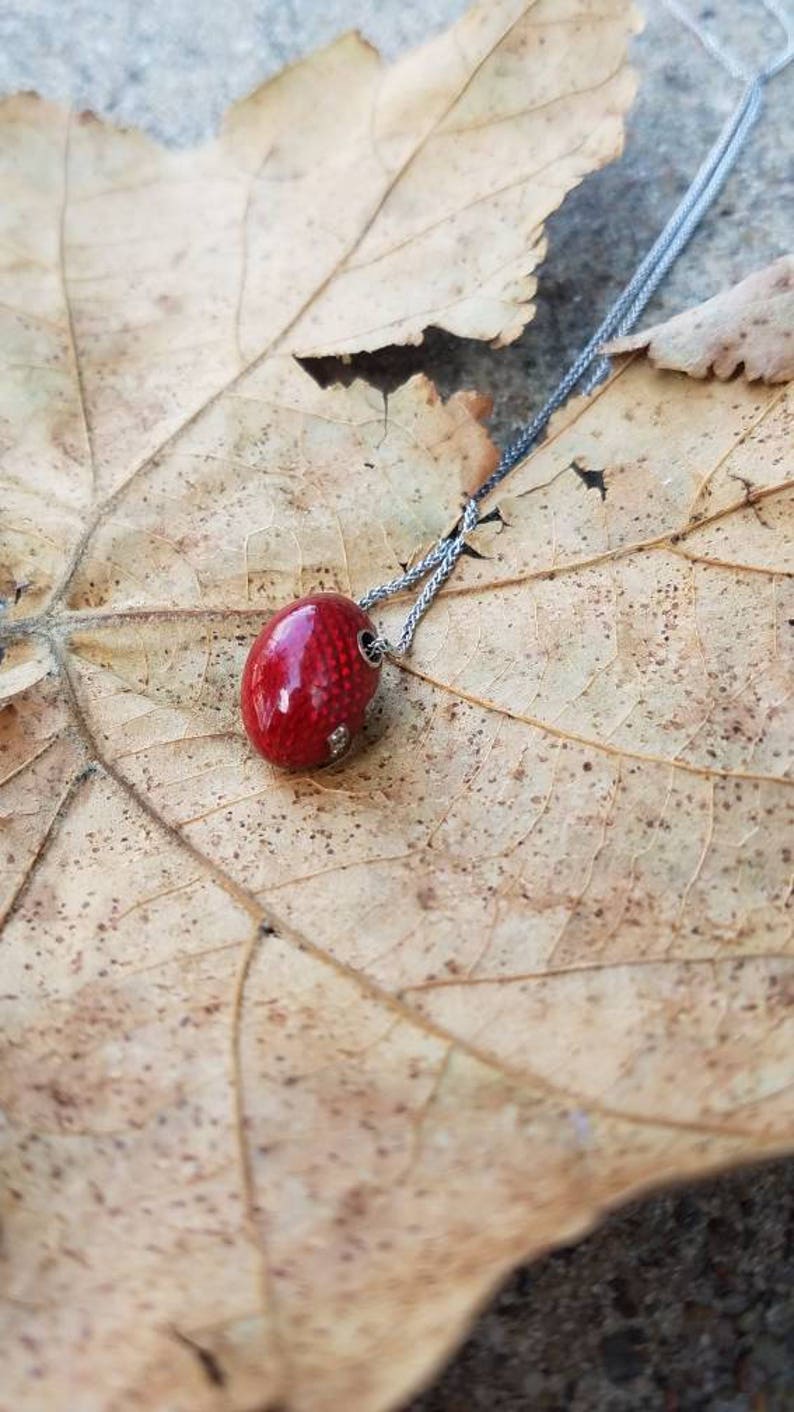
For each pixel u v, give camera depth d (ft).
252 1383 0.28
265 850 0.35
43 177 0.44
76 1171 0.31
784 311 0.40
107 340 0.43
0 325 0.43
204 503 0.41
